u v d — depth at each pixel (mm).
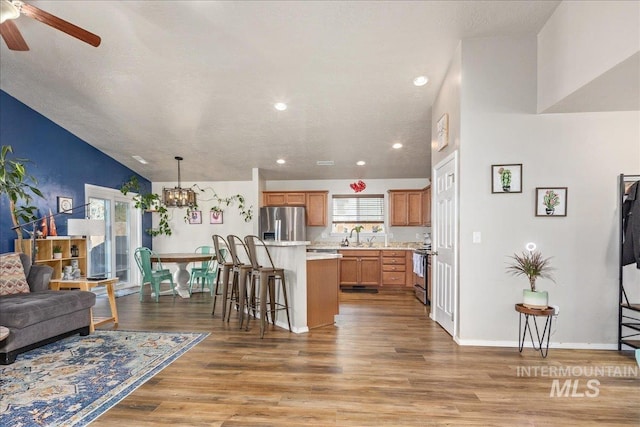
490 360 3020
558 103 3074
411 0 2902
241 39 3395
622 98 2955
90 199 5891
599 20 2510
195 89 4285
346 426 2045
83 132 5434
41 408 2219
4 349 2879
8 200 4363
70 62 3834
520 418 2143
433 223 4465
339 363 2963
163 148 6012
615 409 2248
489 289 3402
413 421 2100
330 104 4570
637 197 3098
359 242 7340
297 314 3875
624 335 3301
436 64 3775
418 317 4543
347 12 3029
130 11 3055
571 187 3328
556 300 3342
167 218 7730
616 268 3293
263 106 4637
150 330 3914
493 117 3398
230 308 4438
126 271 6930
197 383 2582
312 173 7230
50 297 3395
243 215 7590
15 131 4523
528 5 2969
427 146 5789
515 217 3379
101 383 2570
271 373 2760
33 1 2934
